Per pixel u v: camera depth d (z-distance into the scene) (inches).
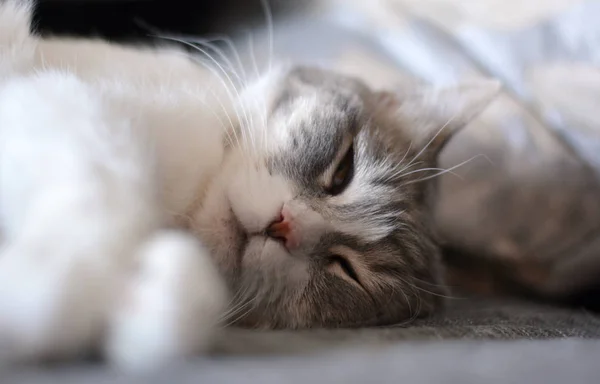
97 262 8.0
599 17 16.7
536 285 17.6
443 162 17.2
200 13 20.7
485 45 17.9
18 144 9.0
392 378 8.1
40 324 7.5
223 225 12.2
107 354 8.0
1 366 7.6
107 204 8.6
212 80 13.9
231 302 11.9
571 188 16.7
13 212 8.8
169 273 8.2
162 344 7.8
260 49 18.8
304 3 20.7
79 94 9.8
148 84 12.0
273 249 12.3
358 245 13.2
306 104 13.7
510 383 8.2
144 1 19.8
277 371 8.2
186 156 11.5
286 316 12.7
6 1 12.3
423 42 18.3
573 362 8.8
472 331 11.8
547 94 17.0
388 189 13.8
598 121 16.3
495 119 17.2
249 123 13.0
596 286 17.1
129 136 9.5
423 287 14.2
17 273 7.7
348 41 18.9
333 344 9.9
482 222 17.3
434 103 15.7
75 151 8.9
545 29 17.4
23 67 11.5
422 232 14.7
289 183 12.7
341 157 13.5
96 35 17.0
